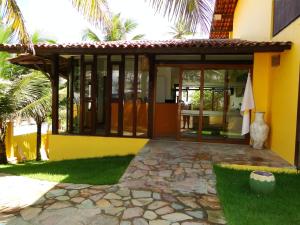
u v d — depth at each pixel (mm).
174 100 9406
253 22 9922
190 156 6766
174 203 4531
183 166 6062
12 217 4172
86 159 8070
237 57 8516
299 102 5992
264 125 7621
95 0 5852
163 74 9281
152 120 8703
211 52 7301
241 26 12078
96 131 8984
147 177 5543
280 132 7031
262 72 8109
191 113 8766
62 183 5527
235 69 8555
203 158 6613
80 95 8961
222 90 8617
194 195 4820
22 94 10031
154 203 4531
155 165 6133
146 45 7355
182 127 8781
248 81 7836
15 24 6082
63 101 12523
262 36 8828
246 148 7777
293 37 6441
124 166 6723
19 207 4488
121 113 8766
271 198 4629
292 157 6238
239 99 8578
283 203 4438
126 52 7590
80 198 4758
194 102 8750
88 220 4059
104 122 8992
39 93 10438
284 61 6914
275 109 7461
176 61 8766
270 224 3816
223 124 8625
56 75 8773
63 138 8734
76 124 9180
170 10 4414
